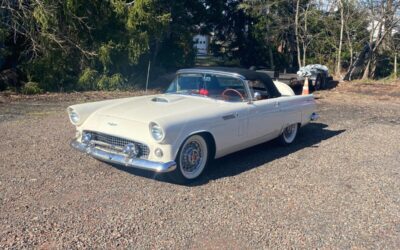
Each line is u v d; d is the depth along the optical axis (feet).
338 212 14.51
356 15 79.87
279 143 23.36
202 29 89.71
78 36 47.60
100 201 14.49
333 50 87.66
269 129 21.04
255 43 92.58
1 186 15.51
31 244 11.38
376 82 70.18
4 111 31.19
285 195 15.90
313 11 81.35
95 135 17.30
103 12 48.44
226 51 96.68
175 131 15.71
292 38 90.02
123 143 16.43
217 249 11.61
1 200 14.23
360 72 85.81
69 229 12.32
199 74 20.83
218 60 100.78
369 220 13.96
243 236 12.41
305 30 81.15
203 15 80.43
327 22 83.05
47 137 23.27
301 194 16.08
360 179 18.26
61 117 29.66
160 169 15.39
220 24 92.17
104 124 16.96
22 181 16.12
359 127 30.83
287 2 84.69
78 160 19.10
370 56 80.64
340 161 21.06
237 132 18.80
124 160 16.08
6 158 18.99
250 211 14.23
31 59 45.65
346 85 65.05
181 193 15.64
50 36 44.55
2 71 46.70
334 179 18.11
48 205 13.99
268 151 22.52
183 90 21.04
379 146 24.77
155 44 63.72
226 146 18.37
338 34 84.99
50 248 11.23
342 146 24.35
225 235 12.42
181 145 16.06
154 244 11.68
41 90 44.73
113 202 14.46
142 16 48.49
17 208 13.65
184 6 72.33
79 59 48.03
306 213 14.29
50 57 45.29
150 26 50.29
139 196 15.12
